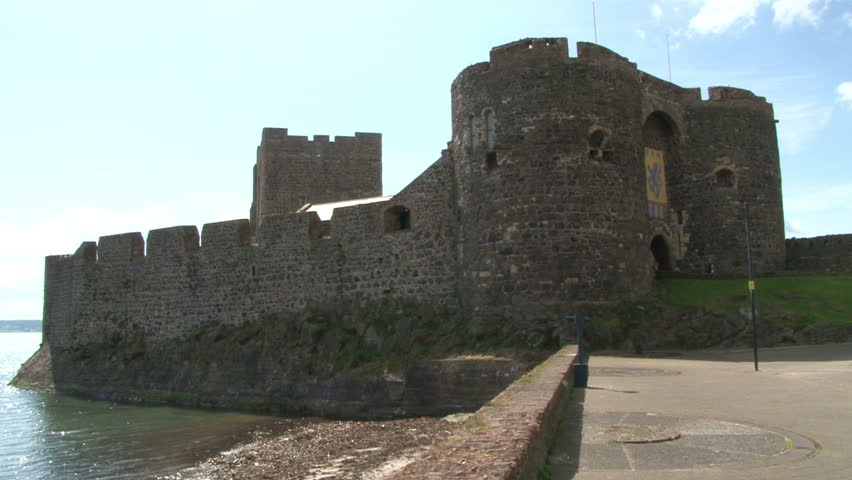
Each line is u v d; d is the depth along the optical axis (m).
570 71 27.84
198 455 22.88
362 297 34.22
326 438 23.03
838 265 34.97
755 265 34.34
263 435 25.94
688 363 22.16
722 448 9.90
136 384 40.06
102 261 45.09
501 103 28.34
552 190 27.14
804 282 31.28
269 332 35.62
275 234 37.78
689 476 8.38
